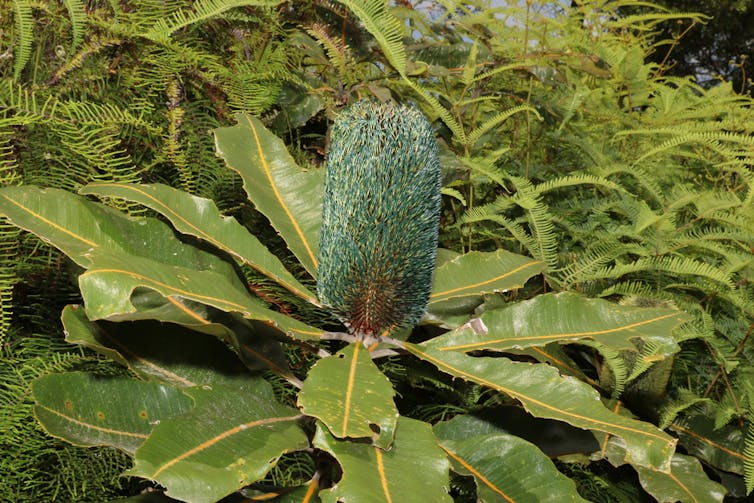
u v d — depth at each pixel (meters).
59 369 0.66
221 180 0.77
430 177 0.60
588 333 0.66
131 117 0.69
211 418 0.55
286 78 0.82
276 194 0.72
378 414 0.53
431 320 0.71
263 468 0.52
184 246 0.66
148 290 0.63
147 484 0.69
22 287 0.69
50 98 0.67
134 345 0.63
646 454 0.56
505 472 0.61
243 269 0.75
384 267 0.61
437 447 0.57
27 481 0.64
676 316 0.68
